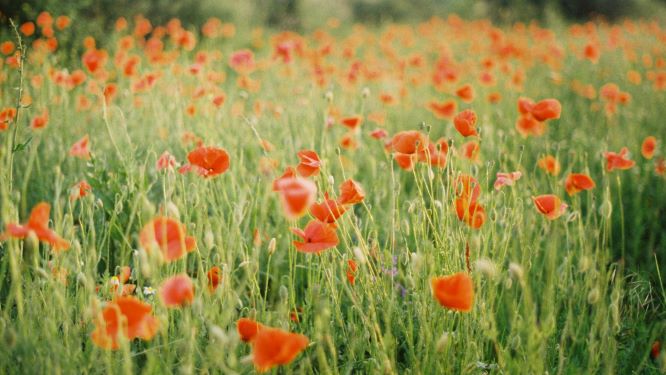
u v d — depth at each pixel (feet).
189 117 12.37
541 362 5.02
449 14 56.24
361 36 31.32
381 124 13.85
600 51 28.78
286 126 11.70
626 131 14.32
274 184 4.63
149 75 11.98
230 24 30.40
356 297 6.12
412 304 6.41
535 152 13.20
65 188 9.71
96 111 12.99
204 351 5.58
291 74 17.78
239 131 11.50
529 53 24.84
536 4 57.00
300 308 7.35
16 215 5.56
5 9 19.48
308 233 5.37
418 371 5.23
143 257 4.55
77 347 5.15
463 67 22.07
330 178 6.25
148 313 4.53
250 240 7.97
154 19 28.35
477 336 5.81
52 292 5.53
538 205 6.00
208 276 6.00
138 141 11.47
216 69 20.48
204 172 6.31
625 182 11.76
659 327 6.48
